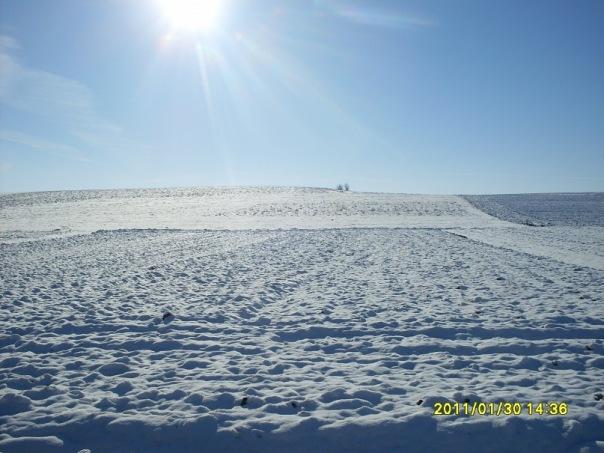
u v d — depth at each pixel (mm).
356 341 8906
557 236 30594
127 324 10008
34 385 7047
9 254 22312
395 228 36656
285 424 5715
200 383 6969
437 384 6820
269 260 19969
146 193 80812
